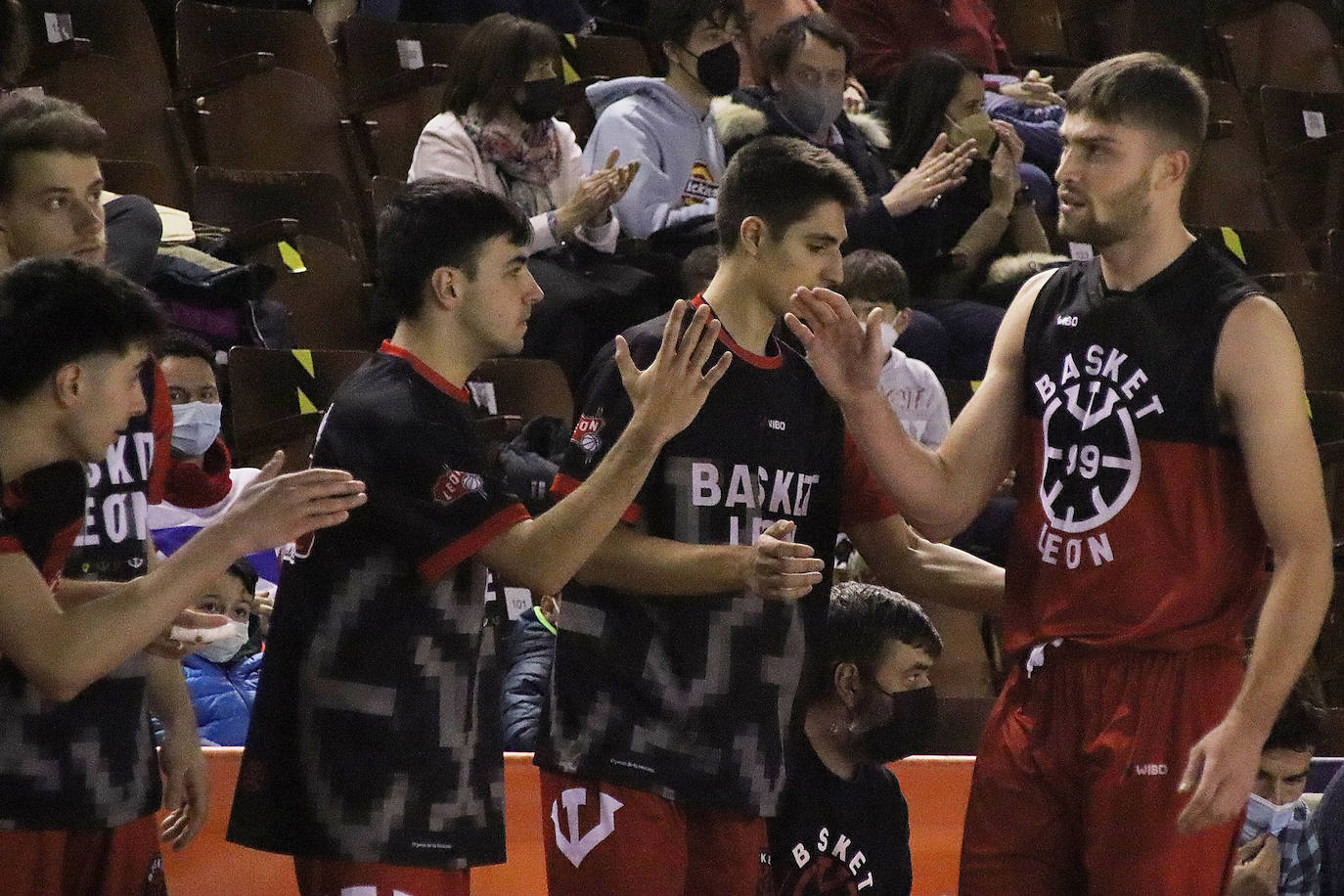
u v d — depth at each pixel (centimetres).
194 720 859
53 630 653
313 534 779
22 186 808
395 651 768
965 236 1809
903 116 1844
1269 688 750
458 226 791
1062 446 824
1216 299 798
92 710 752
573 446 846
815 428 864
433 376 791
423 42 1961
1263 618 763
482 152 1642
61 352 680
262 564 1320
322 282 1639
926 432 1551
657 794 815
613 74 2070
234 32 1812
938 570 938
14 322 680
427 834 769
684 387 763
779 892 919
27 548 700
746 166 849
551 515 763
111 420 697
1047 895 820
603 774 815
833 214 843
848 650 919
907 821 967
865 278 1511
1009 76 2197
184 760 845
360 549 771
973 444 851
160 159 1719
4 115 815
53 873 747
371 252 1764
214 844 964
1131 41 2467
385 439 768
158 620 663
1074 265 857
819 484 871
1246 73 2491
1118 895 788
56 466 702
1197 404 795
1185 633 789
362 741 765
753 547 782
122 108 1702
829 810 931
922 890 1088
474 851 786
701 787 818
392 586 770
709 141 1708
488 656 811
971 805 841
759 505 839
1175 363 798
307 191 1698
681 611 823
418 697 771
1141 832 784
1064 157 831
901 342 1670
